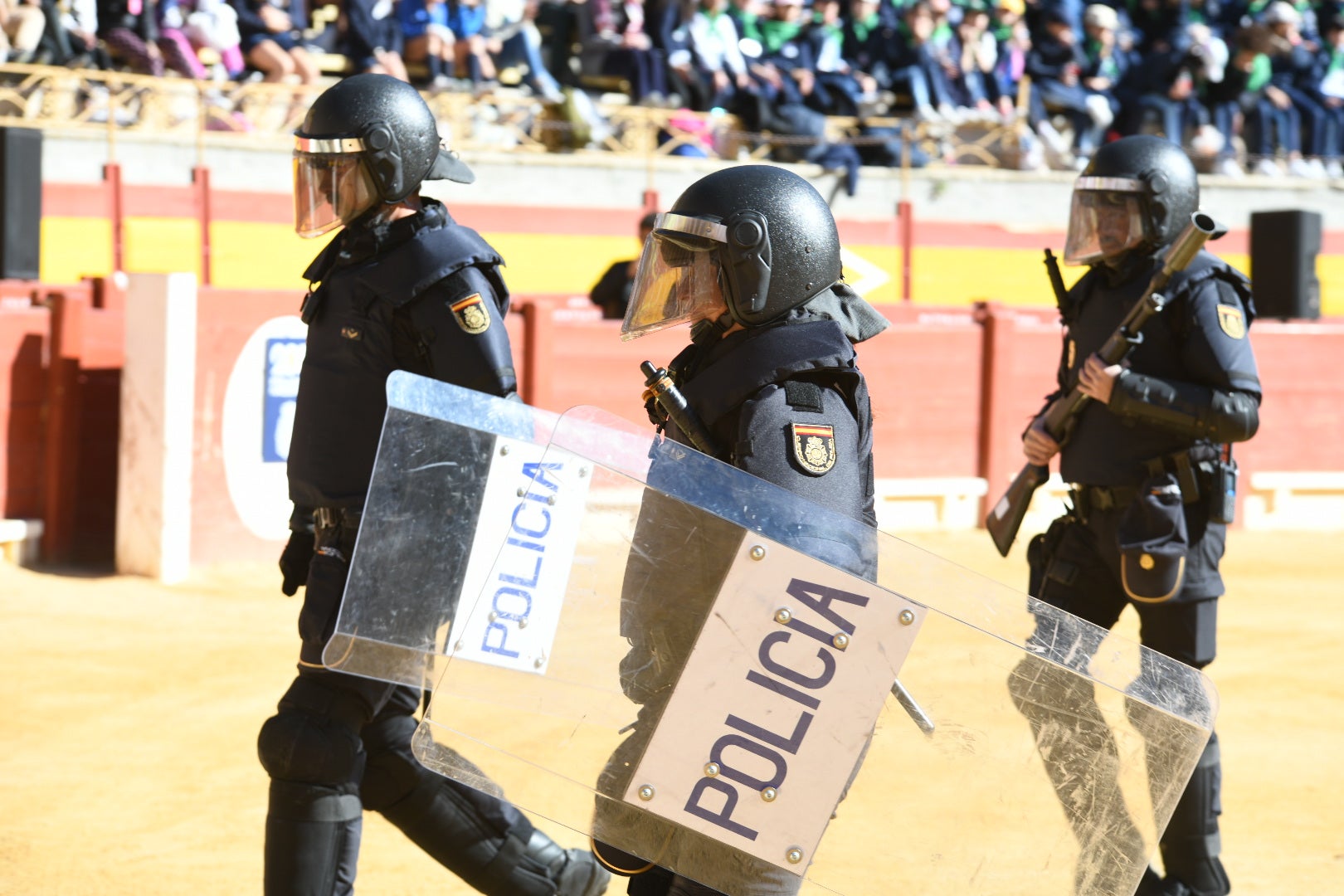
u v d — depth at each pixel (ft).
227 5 85.35
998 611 12.47
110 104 80.02
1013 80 104.63
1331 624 48.14
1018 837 12.56
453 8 89.86
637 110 93.09
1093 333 24.45
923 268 97.30
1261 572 56.95
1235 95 109.60
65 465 49.37
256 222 82.43
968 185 100.27
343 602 13.74
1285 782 32.12
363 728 20.18
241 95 83.92
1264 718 37.50
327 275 19.74
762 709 12.54
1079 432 24.47
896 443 61.36
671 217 13.97
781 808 12.58
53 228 76.64
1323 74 112.57
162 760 31.30
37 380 49.14
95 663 38.60
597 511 12.79
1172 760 12.41
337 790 18.54
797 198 13.96
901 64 100.83
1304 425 66.85
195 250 80.48
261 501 51.11
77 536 49.90
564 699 12.87
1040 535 25.48
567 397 56.24
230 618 44.09
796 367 13.32
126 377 47.98
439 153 19.99
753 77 96.43
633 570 12.73
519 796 12.91
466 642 12.98
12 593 45.42
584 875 21.66
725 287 13.82
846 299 14.84
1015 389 63.05
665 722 12.65
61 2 81.15
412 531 13.76
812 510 12.56
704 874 12.84
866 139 97.19
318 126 19.03
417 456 13.70
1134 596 23.18
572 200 90.94
